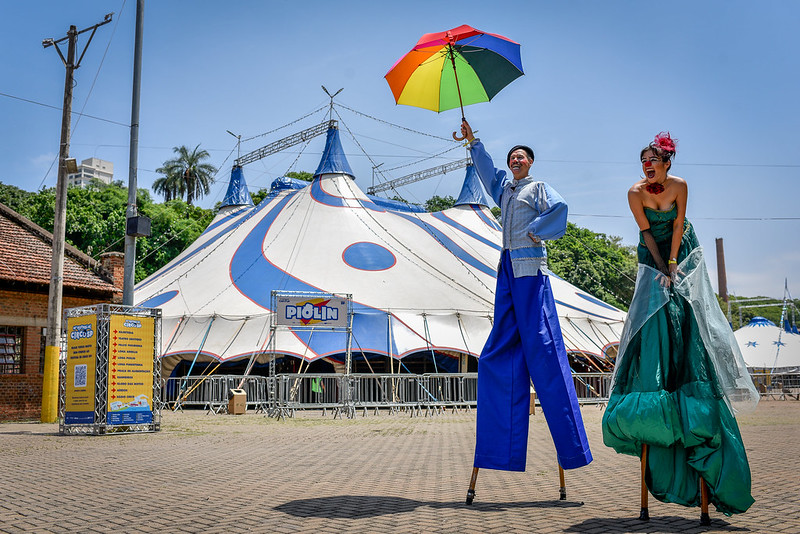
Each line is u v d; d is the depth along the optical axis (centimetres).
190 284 2697
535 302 586
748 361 3497
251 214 3288
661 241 533
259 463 871
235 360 2380
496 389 586
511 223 603
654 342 509
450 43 622
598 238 5909
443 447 1088
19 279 1889
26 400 1903
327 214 3025
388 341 2322
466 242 3447
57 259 1809
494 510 534
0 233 2077
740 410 509
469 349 2414
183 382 2286
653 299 514
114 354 1422
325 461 893
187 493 627
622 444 518
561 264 5394
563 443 565
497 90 671
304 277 2583
